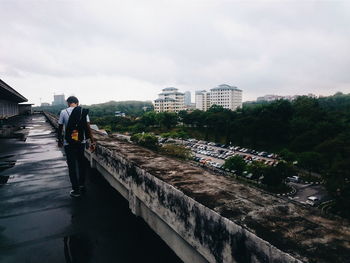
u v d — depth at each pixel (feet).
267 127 251.19
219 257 4.85
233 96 601.21
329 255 3.45
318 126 218.79
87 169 19.02
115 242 8.61
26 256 7.73
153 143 223.51
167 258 7.68
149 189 8.08
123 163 10.85
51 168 19.24
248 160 207.51
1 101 105.19
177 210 6.37
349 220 4.60
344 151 165.58
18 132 48.70
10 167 19.57
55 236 8.97
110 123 416.46
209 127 349.41
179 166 8.96
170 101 534.37
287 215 4.75
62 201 12.42
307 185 150.61
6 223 10.03
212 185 6.62
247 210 4.99
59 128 12.64
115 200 12.59
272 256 3.69
